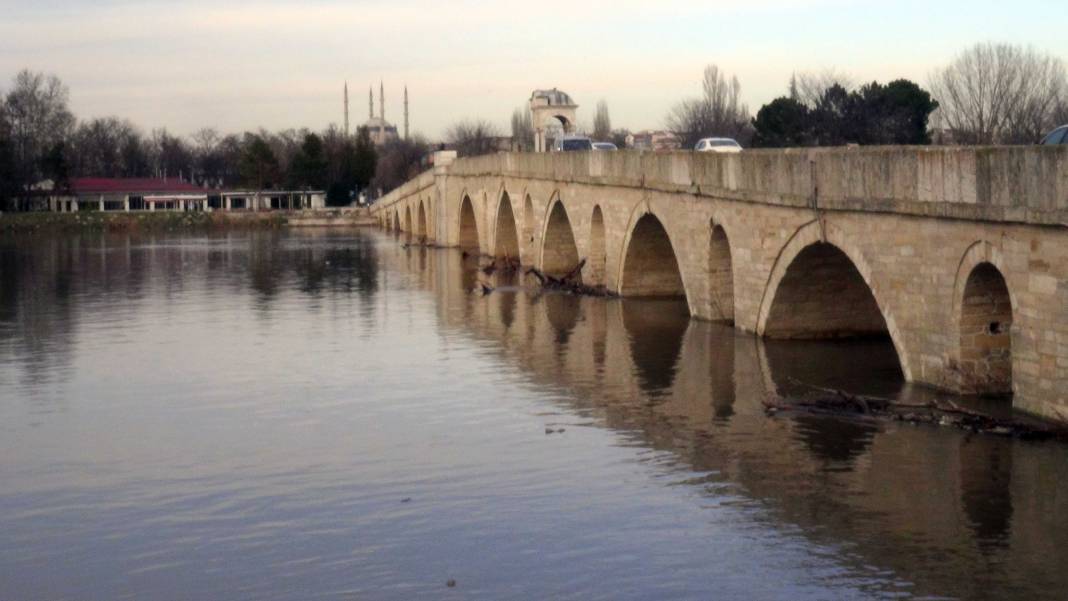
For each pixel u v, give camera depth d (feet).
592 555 78.43
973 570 73.15
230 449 107.14
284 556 80.12
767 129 312.91
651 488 91.20
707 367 133.08
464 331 172.24
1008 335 104.47
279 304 214.69
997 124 287.89
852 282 138.82
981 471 90.63
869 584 71.92
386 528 84.79
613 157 195.11
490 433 109.60
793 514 84.02
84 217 500.33
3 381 140.87
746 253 146.92
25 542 84.23
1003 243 96.73
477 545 80.94
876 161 113.39
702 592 71.97
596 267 214.28
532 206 256.32
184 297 229.04
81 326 188.24
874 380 121.70
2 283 260.83
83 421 119.44
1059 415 92.99
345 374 140.77
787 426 106.63
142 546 82.84
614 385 127.54
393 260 314.35
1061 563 73.77
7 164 520.42
